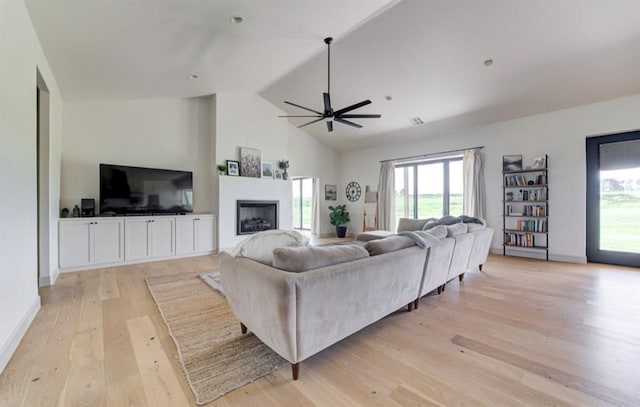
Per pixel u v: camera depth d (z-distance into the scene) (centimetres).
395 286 234
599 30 328
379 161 768
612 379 168
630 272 413
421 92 506
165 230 491
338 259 190
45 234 342
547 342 213
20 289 217
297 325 161
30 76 249
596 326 239
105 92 439
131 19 265
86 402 147
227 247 564
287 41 381
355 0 303
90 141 464
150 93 489
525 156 526
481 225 421
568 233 484
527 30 342
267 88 593
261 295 171
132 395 153
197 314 260
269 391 158
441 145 643
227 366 181
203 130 586
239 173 597
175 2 252
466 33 361
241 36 346
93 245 423
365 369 179
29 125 246
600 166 464
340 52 433
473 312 271
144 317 253
